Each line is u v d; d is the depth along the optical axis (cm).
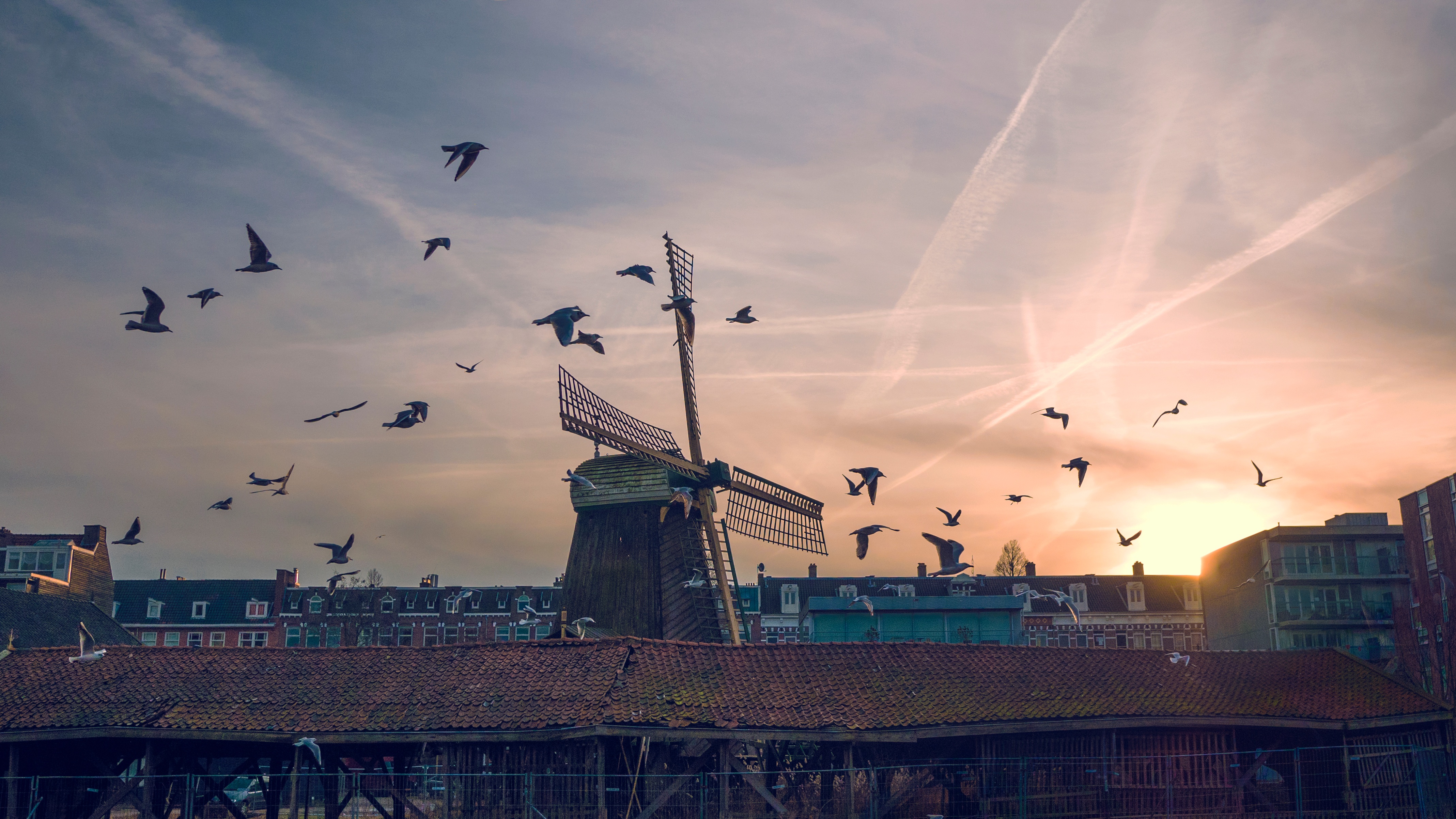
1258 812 3234
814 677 3098
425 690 2964
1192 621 8744
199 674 3084
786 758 3250
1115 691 3278
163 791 3059
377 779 3475
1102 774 3141
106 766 2961
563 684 2916
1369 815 3175
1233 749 3306
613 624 4038
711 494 4541
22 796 2912
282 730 2825
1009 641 7769
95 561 7244
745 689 2991
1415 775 3123
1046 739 3156
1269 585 6888
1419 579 5372
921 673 3183
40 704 2950
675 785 2725
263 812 4041
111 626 5762
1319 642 6750
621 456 4291
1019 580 8494
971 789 3047
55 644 5159
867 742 2903
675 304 2898
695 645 3162
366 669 3083
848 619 7875
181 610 8925
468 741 2781
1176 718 3181
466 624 8906
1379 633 6712
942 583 8544
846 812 2862
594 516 4269
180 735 2828
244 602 8962
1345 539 6850
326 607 8906
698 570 4175
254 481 2780
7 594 5203
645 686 2903
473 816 2770
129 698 2972
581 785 2734
